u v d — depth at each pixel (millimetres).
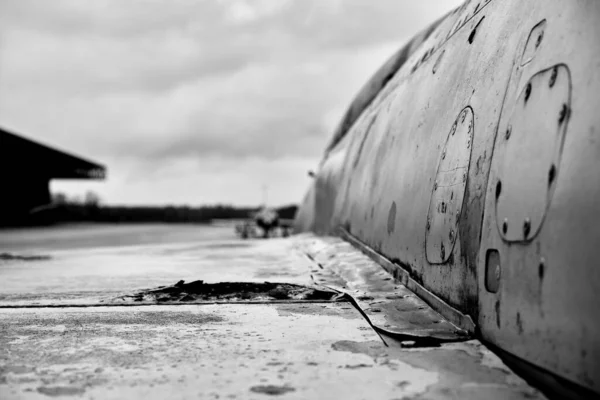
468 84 1218
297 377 822
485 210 971
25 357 922
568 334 721
